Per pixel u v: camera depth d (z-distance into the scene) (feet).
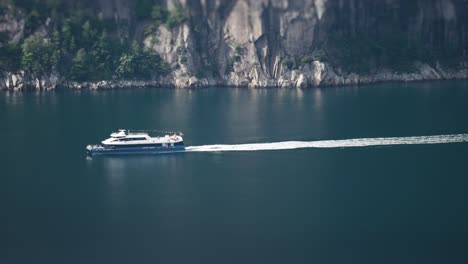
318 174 422.41
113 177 418.51
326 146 477.36
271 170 429.38
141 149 463.83
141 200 383.45
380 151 466.70
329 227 349.82
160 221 357.82
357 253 325.42
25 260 319.68
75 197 388.57
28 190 396.98
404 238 338.95
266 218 359.87
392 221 355.97
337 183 406.41
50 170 429.79
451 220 356.18
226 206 374.63
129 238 339.57
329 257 321.93
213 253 325.42
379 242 335.26
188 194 391.45
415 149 469.98
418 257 321.93
